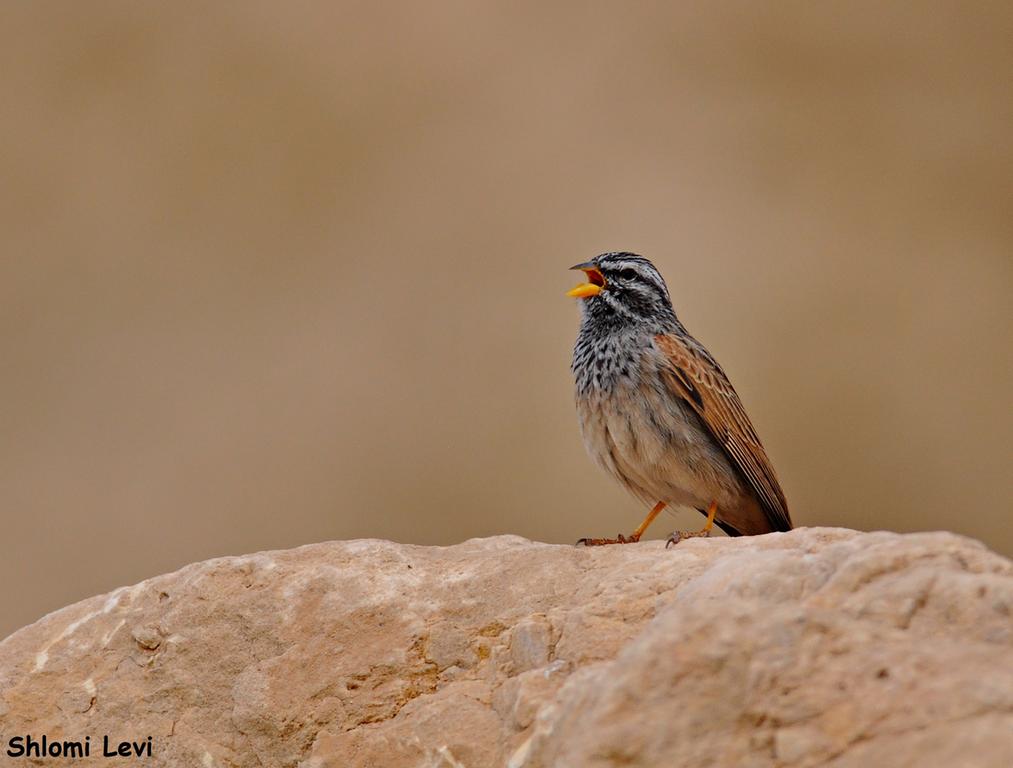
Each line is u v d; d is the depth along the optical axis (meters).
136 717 10.98
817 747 7.02
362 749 10.19
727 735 7.25
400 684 10.61
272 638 11.08
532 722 9.12
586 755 7.36
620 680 7.58
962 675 7.06
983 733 6.64
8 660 11.52
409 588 11.24
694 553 10.59
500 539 12.37
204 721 10.86
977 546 8.34
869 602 7.98
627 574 10.45
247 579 11.56
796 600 8.55
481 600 11.02
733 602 7.87
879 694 7.13
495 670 10.25
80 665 11.41
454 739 9.70
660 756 7.26
